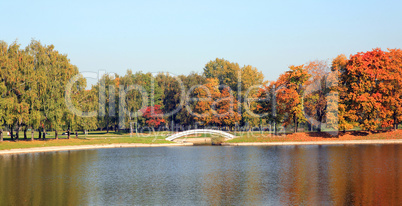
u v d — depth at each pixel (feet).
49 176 177.27
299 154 246.47
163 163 218.59
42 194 144.46
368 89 286.46
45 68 271.69
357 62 286.87
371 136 300.40
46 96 266.98
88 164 211.41
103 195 143.54
